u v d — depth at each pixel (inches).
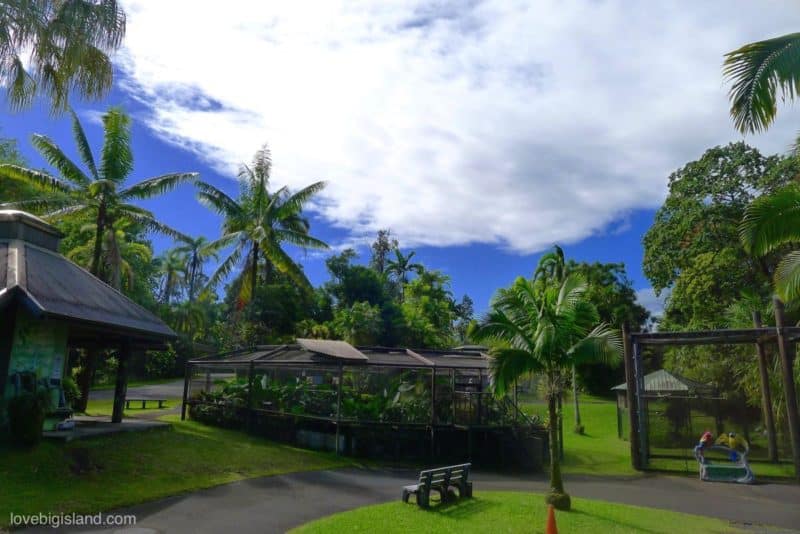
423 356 885.2
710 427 1129.4
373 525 394.3
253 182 1332.4
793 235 415.2
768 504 568.4
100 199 953.5
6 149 1354.6
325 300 1931.6
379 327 1722.4
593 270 2060.8
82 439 562.3
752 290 1141.1
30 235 640.4
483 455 769.6
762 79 344.2
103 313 601.3
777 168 1334.9
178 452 599.2
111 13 454.6
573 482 679.1
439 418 761.6
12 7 434.6
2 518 340.8
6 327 534.3
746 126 355.6
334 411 767.1
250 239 1293.1
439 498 501.4
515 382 529.7
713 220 1433.3
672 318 1616.6
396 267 2532.0
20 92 470.3
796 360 807.7
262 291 1685.5
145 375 1867.6
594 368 1993.1
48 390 560.4
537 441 780.6
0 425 506.0
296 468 631.2
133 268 1578.5
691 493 624.4
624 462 848.9
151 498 431.8
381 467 695.7
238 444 714.2
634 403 812.0
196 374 1114.7
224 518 398.3
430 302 2111.2
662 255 1563.7
